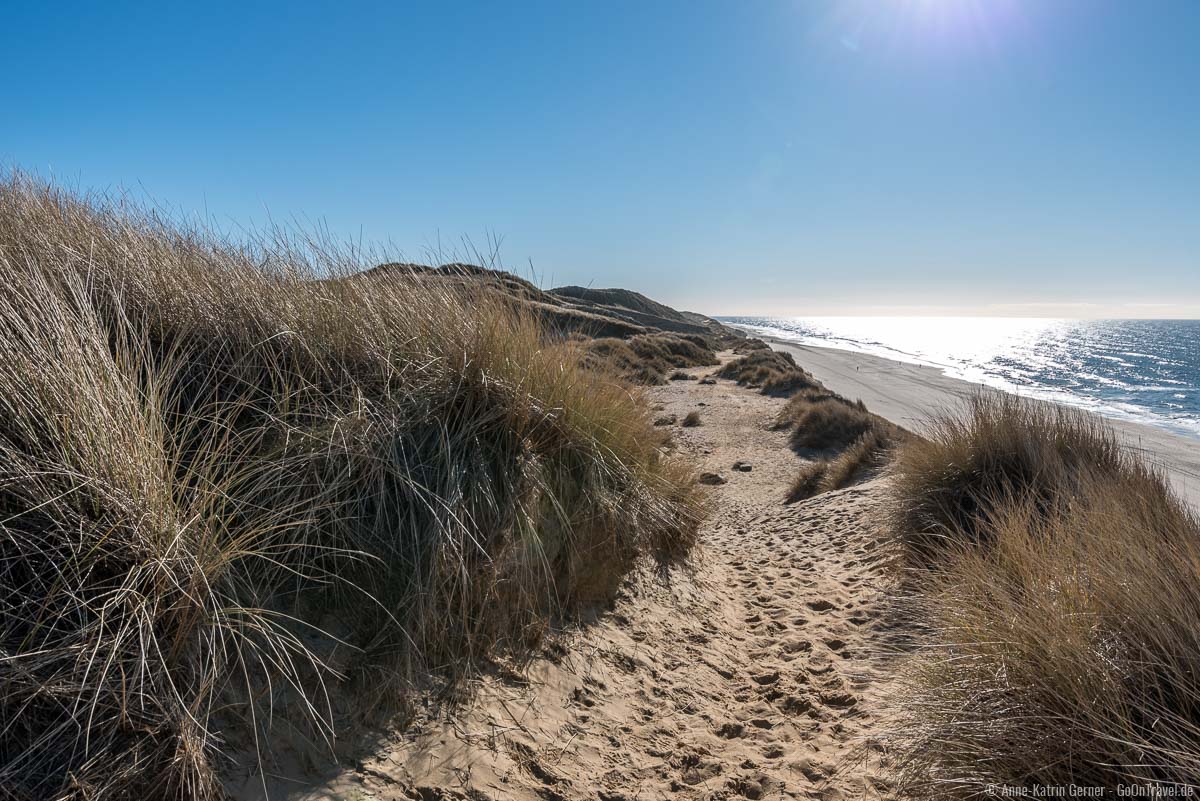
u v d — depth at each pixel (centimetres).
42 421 244
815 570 655
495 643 335
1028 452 595
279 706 244
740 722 362
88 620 215
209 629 234
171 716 209
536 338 490
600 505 443
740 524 976
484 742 280
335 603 294
